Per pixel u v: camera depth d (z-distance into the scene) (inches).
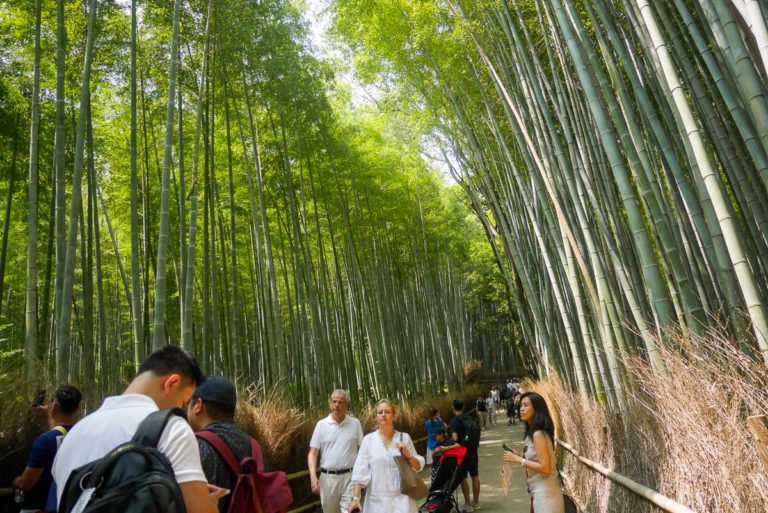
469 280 954.1
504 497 237.5
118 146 365.1
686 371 90.3
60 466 46.0
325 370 405.1
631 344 155.5
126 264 490.3
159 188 389.7
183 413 49.2
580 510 189.5
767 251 134.8
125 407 48.8
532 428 123.8
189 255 223.6
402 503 120.3
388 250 563.8
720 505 82.7
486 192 384.2
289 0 364.8
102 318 284.7
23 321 452.1
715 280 133.6
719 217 91.3
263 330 406.6
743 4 94.5
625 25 171.6
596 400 195.9
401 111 406.6
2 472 120.3
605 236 150.7
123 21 285.6
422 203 590.2
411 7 271.7
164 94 324.8
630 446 131.4
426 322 604.7
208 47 284.4
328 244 571.8
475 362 1021.8
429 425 245.0
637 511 121.2
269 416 205.2
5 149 306.7
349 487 145.9
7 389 131.0
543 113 183.5
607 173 167.6
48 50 273.4
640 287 160.4
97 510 38.4
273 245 513.3
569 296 234.5
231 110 369.1
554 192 178.4
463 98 313.3
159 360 54.2
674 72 99.0
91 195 264.4
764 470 72.1
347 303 611.8
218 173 401.4
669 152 125.8
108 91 338.0
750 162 148.9
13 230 418.3
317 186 459.2
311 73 377.1
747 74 84.0
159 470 41.7
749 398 76.7
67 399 101.4
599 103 135.9
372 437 125.6
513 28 197.0
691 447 90.3
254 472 65.5
